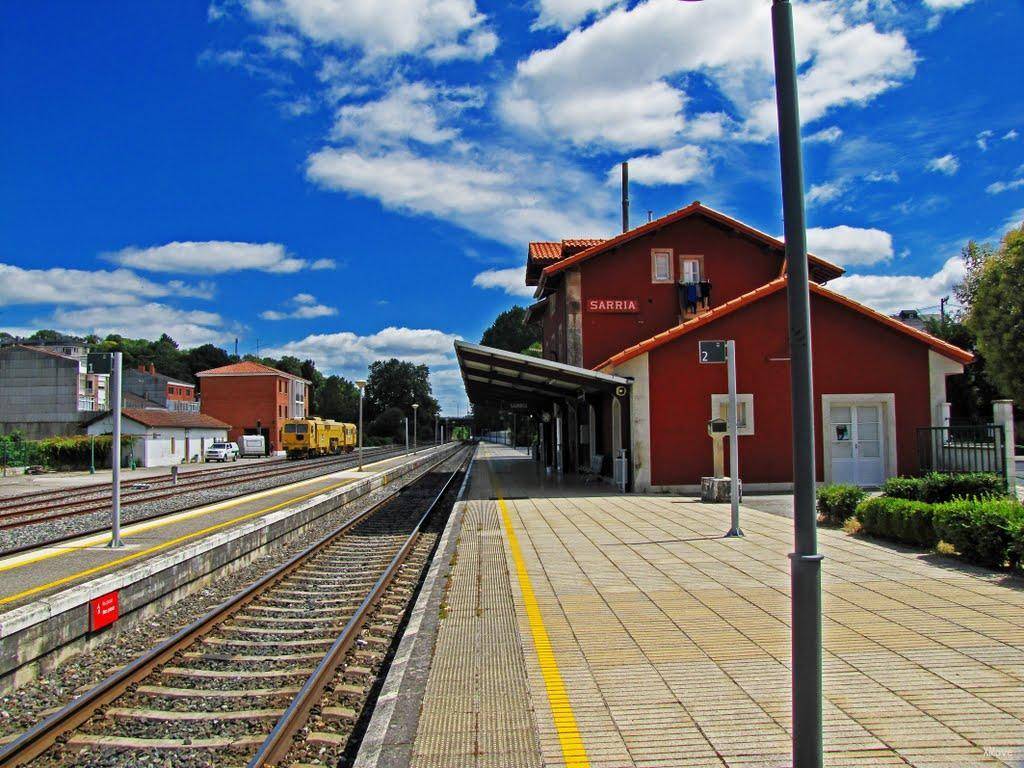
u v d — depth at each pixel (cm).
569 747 405
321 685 561
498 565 920
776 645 580
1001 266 2731
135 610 790
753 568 879
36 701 571
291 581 988
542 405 3375
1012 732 412
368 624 753
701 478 1775
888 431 1831
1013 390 2739
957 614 653
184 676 596
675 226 2372
